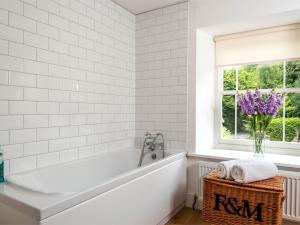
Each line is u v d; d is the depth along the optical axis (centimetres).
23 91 171
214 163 233
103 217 140
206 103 270
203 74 262
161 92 270
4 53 159
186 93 254
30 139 177
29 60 175
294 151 236
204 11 244
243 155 235
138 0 251
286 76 246
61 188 191
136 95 288
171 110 264
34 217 109
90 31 227
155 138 271
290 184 196
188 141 253
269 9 212
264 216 157
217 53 278
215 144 285
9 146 164
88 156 228
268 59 243
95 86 235
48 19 188
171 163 222
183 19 255
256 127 216
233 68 278
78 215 124
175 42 260
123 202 157
